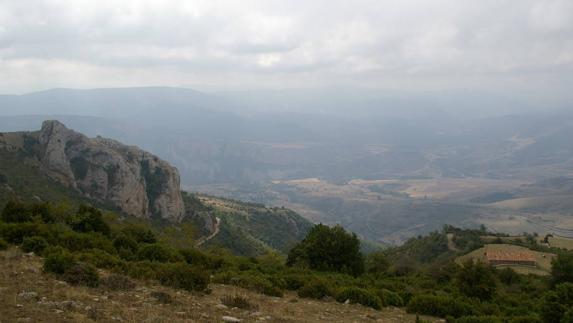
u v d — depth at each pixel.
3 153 105.00
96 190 115.75
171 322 15.66
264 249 138.50
